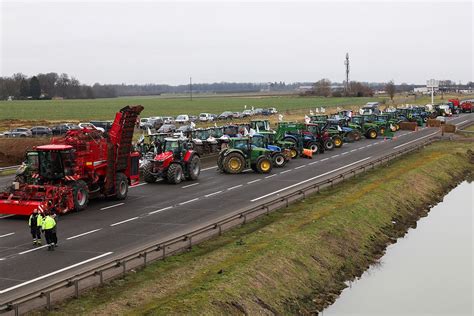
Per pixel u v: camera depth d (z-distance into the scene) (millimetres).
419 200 40688
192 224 28594
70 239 25938
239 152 45188
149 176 40719
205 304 18516
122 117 34688
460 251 29875
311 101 180375
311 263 24922
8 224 29250
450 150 60438
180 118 99125
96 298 18891
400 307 22203
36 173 32219
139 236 26391
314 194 36938
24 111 134375
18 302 16781
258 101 193750
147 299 18875
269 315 20156
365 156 55938
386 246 30859
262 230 27531
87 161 32969
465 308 22141
